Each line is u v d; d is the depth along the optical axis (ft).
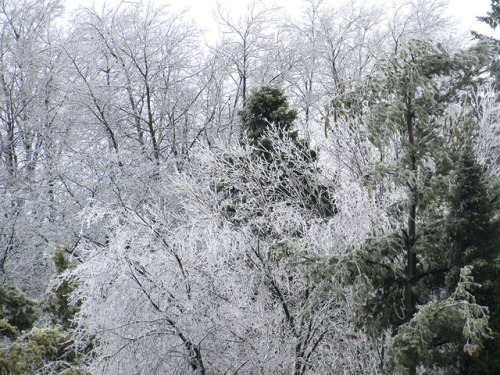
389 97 24.25
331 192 33.78
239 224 33.65
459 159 23.44
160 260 28.55
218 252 28.50
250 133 41.04
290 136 39.81
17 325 30.30
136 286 27.89
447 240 23.13
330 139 34.06
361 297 21.47
